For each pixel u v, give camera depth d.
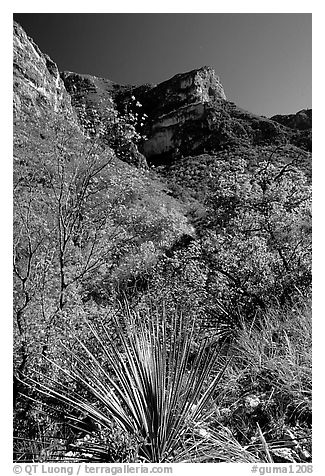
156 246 7.63
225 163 8.49
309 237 7.11
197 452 2.62
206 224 8.41
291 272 6.41
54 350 4.40
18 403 3.65
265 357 3.79
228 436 2.83
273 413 3.15
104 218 6.42
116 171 6.52
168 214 8.12
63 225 5.78
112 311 5.22
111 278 6.43
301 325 3.91
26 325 4.64
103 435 2.66
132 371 2.77
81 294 5.89
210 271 7.61
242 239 7.55
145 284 6.93
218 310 6.25
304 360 3.50
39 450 3.17
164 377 2.71
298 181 7.61
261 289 6.39
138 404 2.70
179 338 2.93
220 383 3.45
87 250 6.25
